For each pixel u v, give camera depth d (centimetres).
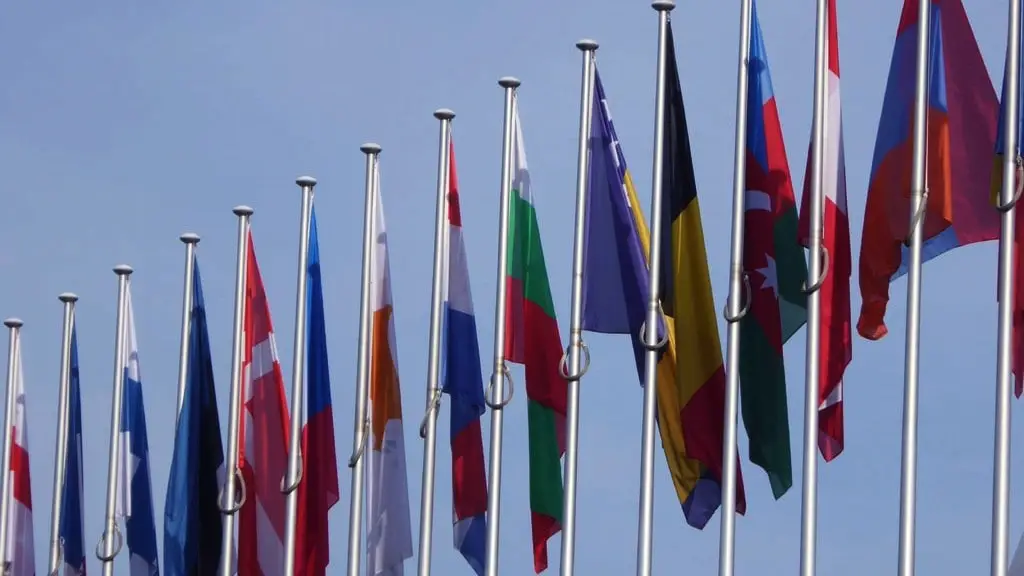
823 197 2506
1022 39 2450
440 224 2902
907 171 2495
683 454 2669
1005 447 2306
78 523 3312
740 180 2572
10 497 3403
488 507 2741
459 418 2867
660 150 2642
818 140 2516
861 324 2509
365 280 2952
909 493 2355
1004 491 2295
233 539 3011
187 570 3077
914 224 2420
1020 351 2402
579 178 2722
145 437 3262
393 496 2917
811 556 2414
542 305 2809
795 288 2600
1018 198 2369
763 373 2589
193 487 3102
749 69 2631
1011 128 2378
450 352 2883
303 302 2989
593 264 2722
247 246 3108
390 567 2895
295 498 2933
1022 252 2436
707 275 2666
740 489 2602
